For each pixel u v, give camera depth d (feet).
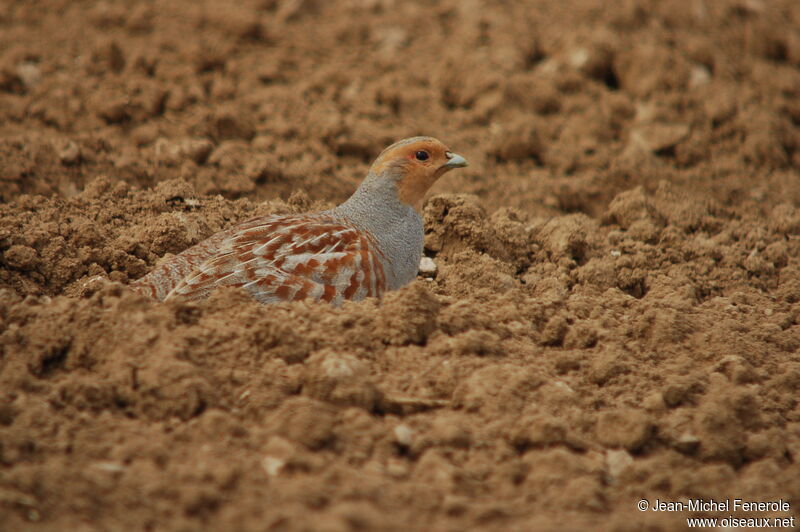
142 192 45.06
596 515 21.56
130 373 24.70
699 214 48.83
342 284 32.42
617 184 53.78
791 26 73.31
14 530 18.58
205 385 24.38
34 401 23.38
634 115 59.77
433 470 22.33
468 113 59.52
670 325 31.30
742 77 64.64
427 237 42.27
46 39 62.95
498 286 39.29
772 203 52.80
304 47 65.98
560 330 30.63
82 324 26.63
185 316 27.73
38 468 20.49
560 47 65.51
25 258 35.37
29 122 52.65
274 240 32.12
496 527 20.31
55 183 46.57
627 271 41.96
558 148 56.34
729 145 57.36
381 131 54.75
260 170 48.70
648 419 25.00
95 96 54.13
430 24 72.02
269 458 22.22
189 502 19.98
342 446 23.08
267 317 28.25
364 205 36.14
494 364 27.20
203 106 55.88
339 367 25.04
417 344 28.43
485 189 52.19
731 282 42.06
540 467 23.04
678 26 70.03
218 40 64.13
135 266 37.45
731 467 24.75
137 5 69.05
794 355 31.96
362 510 19.29
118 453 21.88
